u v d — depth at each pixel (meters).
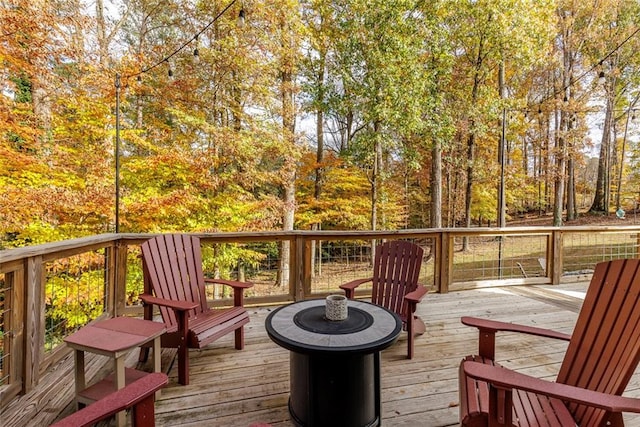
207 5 7.19
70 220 6.05
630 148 15.41
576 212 16.14
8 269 2.21
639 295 1.60
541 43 9.38
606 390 1.52
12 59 5.47
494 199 12.60
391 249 3.41
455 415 2.14
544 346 3.12
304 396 1.98
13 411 2.13
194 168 7.00
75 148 6.39
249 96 7.73
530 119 12.04
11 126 5.53
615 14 12.19
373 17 7.95
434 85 9.00
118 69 6.76
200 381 2.51
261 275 9.17
